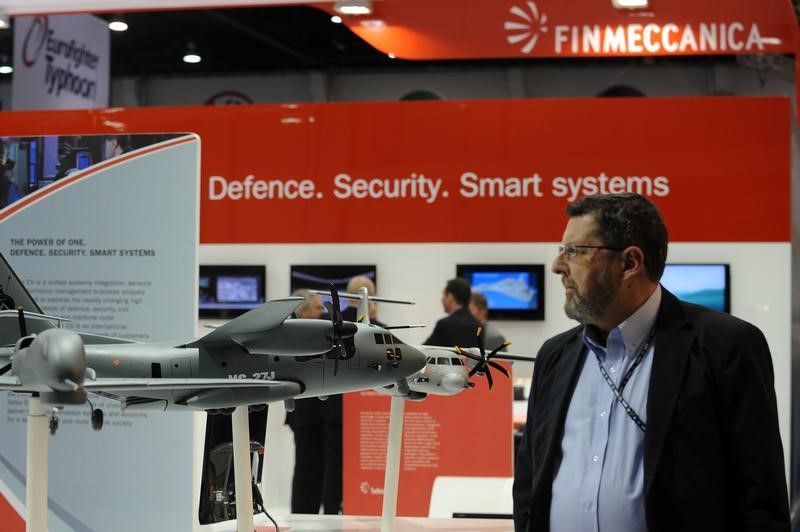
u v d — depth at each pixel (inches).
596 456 89.3
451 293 237.0
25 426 133.3
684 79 399.9
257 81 454.0
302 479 229.9
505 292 245.8
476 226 246.4
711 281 237.5
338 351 103.2
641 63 406.0
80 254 130.2
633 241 88.4
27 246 131.3
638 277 89.0
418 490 171.8
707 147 237.5
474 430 171.9
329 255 251.6
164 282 128.3
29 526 103.9
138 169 129.3
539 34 250.5
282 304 92.5
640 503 86.5
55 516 131.8
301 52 439.5
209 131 254.4
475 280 245.8
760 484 82.7
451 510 170.4
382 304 249.0
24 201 131.4
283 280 252.8
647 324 90.0
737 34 242.4
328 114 251.4
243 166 254.4
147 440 130.4
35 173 131.4
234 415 117.3
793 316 237.5
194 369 101.7
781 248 236.2
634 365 89.9
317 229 252.2
